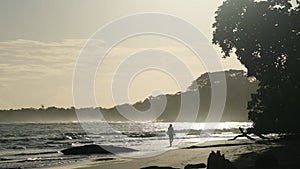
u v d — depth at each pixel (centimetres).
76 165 3344
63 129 14975
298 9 4650
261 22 4591
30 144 6769
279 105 4534
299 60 4519
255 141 5162
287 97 4503
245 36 4641
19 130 13562
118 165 3148
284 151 3488
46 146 6312
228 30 4703
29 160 3922
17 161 3825
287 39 4550
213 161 2177
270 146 4247
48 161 3809
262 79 4681
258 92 4691
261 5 4616
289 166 2514
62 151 4819
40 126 18462
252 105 4775
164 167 2761
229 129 12762
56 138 8650
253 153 3403
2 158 4212
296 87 4516
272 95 4572
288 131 4634
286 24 4544
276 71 4591
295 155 3108
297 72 4472
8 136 9669
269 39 4572
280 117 4566
